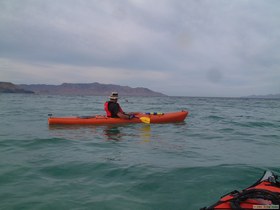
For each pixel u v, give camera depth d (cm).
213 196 255
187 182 287
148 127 689
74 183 285
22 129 642
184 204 240
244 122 859
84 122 697
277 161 371
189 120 885
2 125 713
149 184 282
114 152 419
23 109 1345
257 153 424
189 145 482
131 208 231
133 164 349
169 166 341
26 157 383
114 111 714
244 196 178
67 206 233
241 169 327
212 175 307
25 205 234
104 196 254
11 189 267
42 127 674
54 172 319
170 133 611
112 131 620
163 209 230
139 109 1456
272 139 556
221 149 452
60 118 701
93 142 498
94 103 2189
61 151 423
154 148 453
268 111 1518
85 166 340
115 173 315
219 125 775
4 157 381
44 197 250
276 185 216
